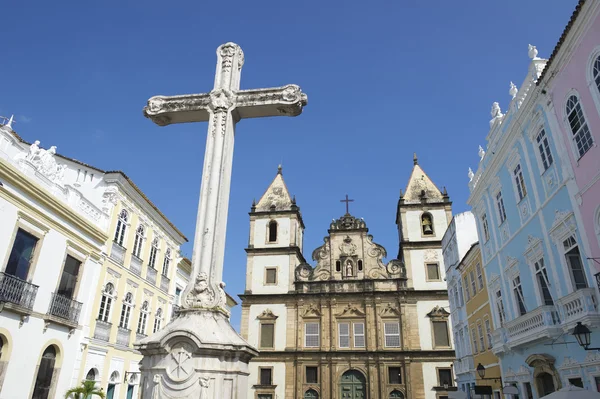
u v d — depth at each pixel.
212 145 10.19
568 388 9.29
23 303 15.12
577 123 12.37
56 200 16.92
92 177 21.67
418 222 38.25
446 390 31.48
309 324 35.81
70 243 17.94
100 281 19.89
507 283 17.64
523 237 15.97
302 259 41.78
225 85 10.84
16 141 15.91
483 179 19.69
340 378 33.53
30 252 15.96
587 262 11.97
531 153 15.18
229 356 7.79
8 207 14.86
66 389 17.25
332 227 39.47
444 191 38.94
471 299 23.22
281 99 10.48
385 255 37.97
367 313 35.19
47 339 16.38
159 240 26.17
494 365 19.39
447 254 29.36
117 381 21.03
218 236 9.21
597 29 11.27
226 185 9.86
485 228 20.48
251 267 38.56
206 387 7.36
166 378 7.47
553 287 13.74
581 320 11.63
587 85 11.75
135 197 23.17
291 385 33.62
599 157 11.31
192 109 10.84
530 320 14.50
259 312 36.69
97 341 19.34
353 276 37.28
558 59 12.95
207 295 8.66
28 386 15.35
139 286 23.42
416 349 33.19
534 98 14.53
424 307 34.66
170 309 27.09
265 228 40.12
